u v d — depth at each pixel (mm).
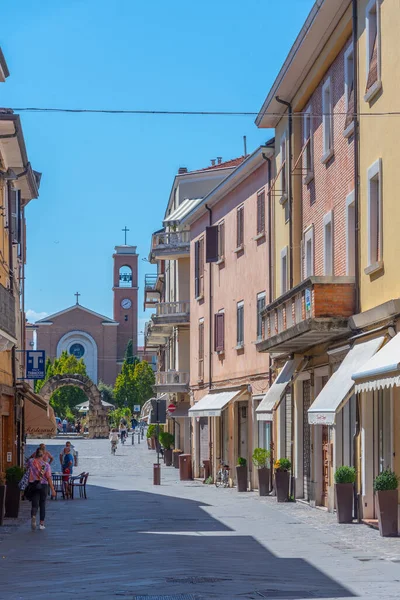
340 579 22828
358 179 39062
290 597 20109
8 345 45938
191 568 24719
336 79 43438
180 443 97562
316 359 47125
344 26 40938
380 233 36156
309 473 49188
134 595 20406
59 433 181125
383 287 35688
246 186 65438
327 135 45625
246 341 64938
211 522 39000
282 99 52344
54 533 35406
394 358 28797
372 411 37250
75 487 66000
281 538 32469
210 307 75188
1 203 50500
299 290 42156
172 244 93750
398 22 33656
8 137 45312
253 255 63562
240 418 66938
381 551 28391
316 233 47750
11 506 42656
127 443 146875
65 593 20812
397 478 33188
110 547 29969
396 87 33969
